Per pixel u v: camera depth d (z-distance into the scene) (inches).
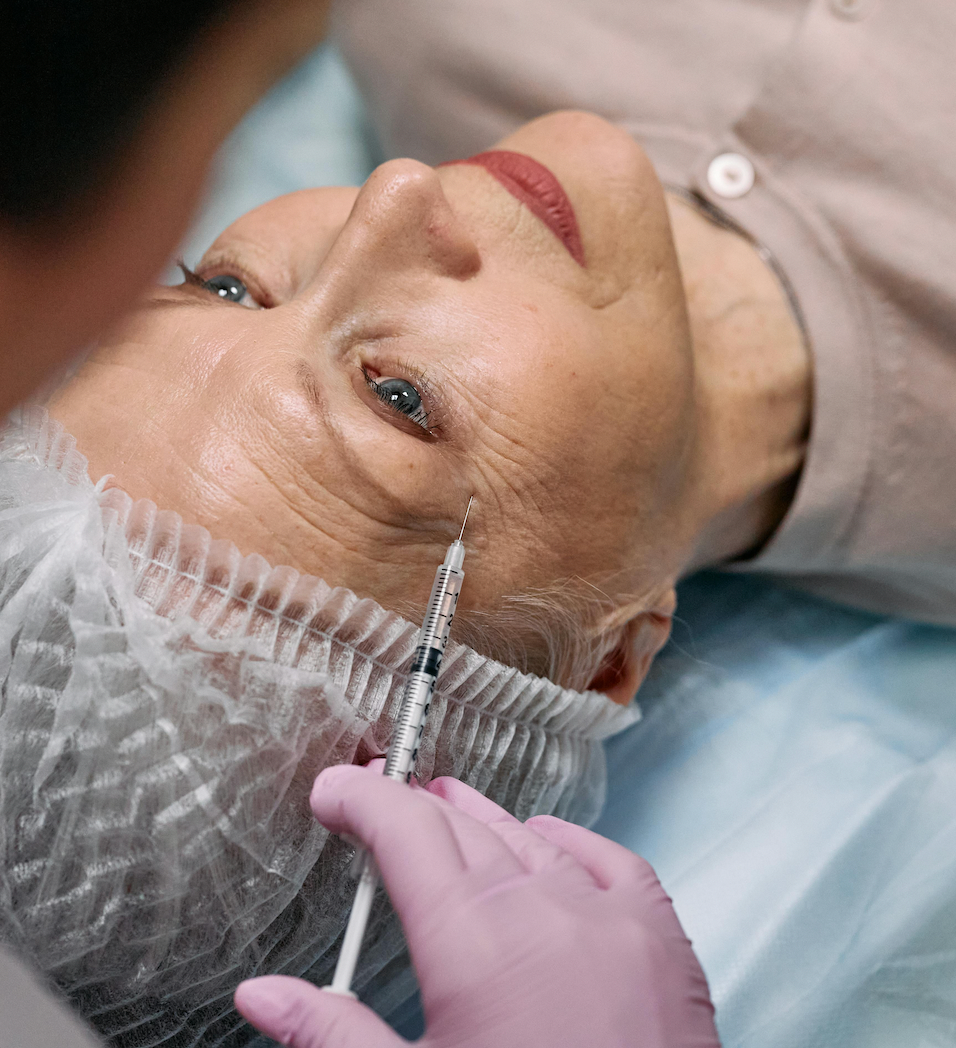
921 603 60.4
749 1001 46.6
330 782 31.7
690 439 45.9
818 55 53.3
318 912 37.9
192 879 34.1
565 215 43.0
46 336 15.1
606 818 56.1
